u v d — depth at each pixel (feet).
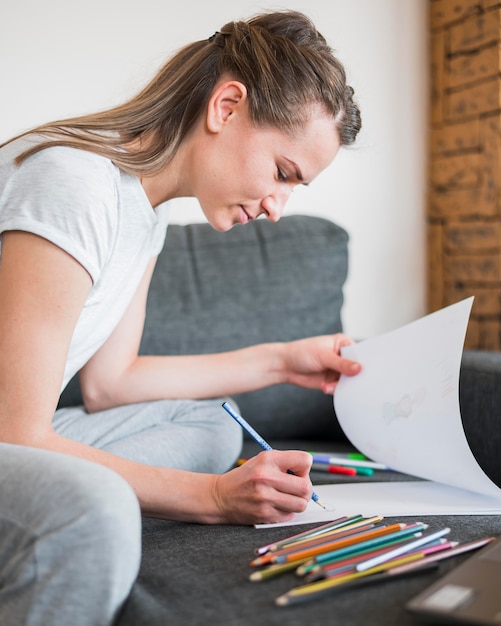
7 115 6.22
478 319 7.36
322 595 2.25
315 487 3.71
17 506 2.42
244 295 5.26
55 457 2.57
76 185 3.11
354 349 4.27
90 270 3.09
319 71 3.43
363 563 2.42
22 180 3.15
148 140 3.53
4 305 2.98
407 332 3.98
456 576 2.25
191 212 6.88
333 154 3.58
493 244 7.11
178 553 2.81
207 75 3.53
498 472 4.09
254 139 3.41
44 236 2.99
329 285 5.47
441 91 7.62
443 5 7.48
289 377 4.44
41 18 6.26
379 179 7.64
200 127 3.52
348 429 4.03
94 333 3.85
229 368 4.43
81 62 6.41
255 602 2.27
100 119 3.50
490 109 7.02
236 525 3.14
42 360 2.95
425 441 3.50
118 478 2.48
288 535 2.95
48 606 2.29
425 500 3.40
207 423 4.25
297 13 3.74
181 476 3.18
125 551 2.35
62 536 2.30
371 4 7.44
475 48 7.14
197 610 2.26
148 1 6.60
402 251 7.82
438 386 3.52
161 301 5.14
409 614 2.14
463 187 7.42
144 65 6.55
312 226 5.63
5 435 2.92
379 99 7.55
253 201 3.53
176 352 5.06
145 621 2.29
